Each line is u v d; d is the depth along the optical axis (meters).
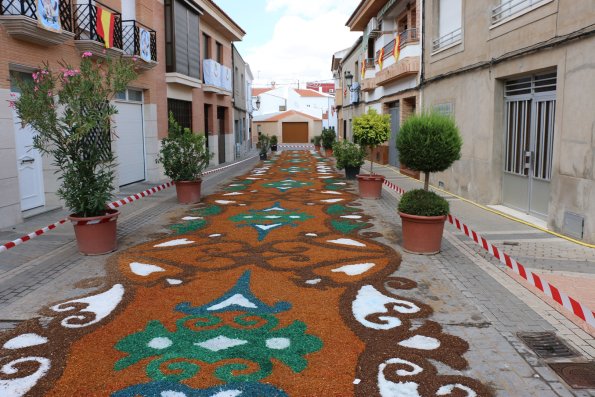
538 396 3.29
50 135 6.41
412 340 4.08
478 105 10.84
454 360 3.74
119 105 13.51
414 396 3.25
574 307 4.41
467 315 4.62
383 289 5.32
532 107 9.05
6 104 8.24
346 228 8.48
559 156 7.64
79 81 6.34
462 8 11.61
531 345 4.01
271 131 58.19
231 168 21.66
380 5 20.39
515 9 9.34
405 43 16.06
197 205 11.09
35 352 3.88
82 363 3.69
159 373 3.53
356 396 3.25
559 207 7.69
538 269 5.97
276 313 4.64
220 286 5.42
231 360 3.71
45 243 7.34
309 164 23.92
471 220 8.98
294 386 3.36
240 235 7.96
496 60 9.78
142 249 7.08
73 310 4.75
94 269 6.11
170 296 5.12
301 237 7.80
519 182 9.66
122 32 12.88
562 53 7.53
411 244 6.79
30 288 5.42
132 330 4.28
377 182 11.95
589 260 6.32
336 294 5.16
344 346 3.96
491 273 5.89
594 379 3.50
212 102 22.48
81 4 10.52
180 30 17.12
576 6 7.15
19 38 8.57
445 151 6.68
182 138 11.30
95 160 6.75
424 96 14.81
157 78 15.54
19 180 9.04
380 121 11.89
